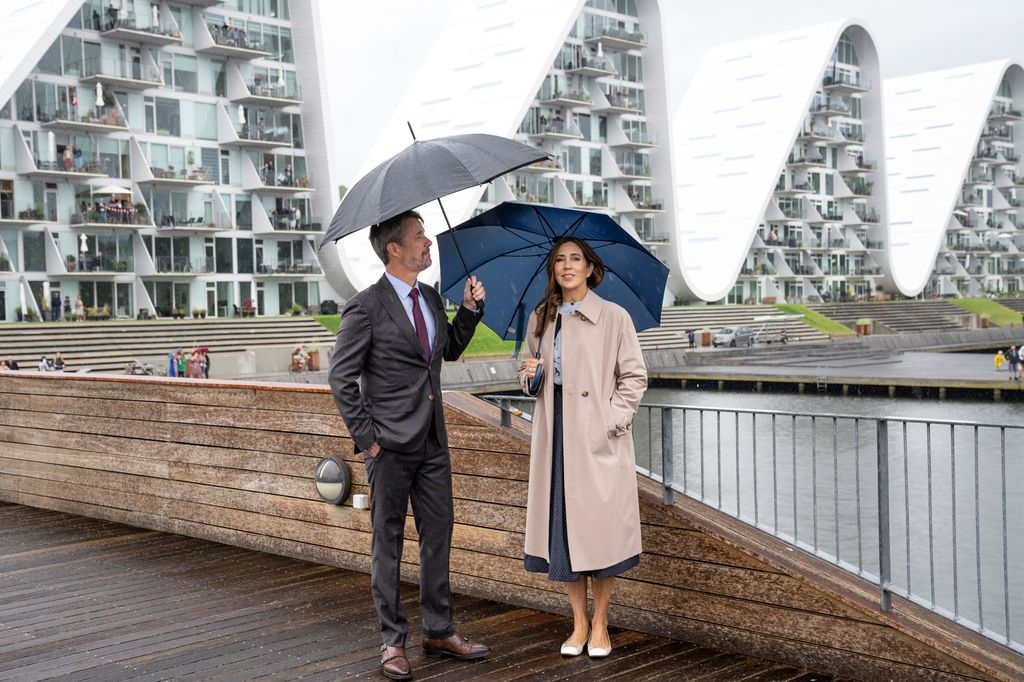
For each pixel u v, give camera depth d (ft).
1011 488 59.62
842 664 14.29
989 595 41.24
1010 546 47.65
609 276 15.66
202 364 110.52
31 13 137.69
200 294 146.82
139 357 120.47
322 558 21.31
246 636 16.46
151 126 141.59
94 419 26.03
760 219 218.38
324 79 154.30
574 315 14.82
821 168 239.91
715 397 128.16
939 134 277.23
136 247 139.95
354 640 16.21
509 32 192.85
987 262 298.15
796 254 236.02
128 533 24.44
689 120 244.63
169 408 24.21
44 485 27.50
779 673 14.53
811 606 14.56
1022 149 290.56
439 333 14.61
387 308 14.14
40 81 130.82
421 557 15.19
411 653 15.58
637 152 199.72
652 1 195.72
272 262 154.40
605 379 14.82
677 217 200.85
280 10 154.10
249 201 152.15
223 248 149.18
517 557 18.04
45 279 132.05
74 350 117.19
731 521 15.97
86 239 134.82
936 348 196.95
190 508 23.90
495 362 131.95
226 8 148.25
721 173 230.27
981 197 288.51
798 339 194.49
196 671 14.84
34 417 27.68
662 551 16.15
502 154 13.39
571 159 189.67
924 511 53.98
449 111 189.88
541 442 14.98
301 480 21.61
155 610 18.01
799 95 228.63
